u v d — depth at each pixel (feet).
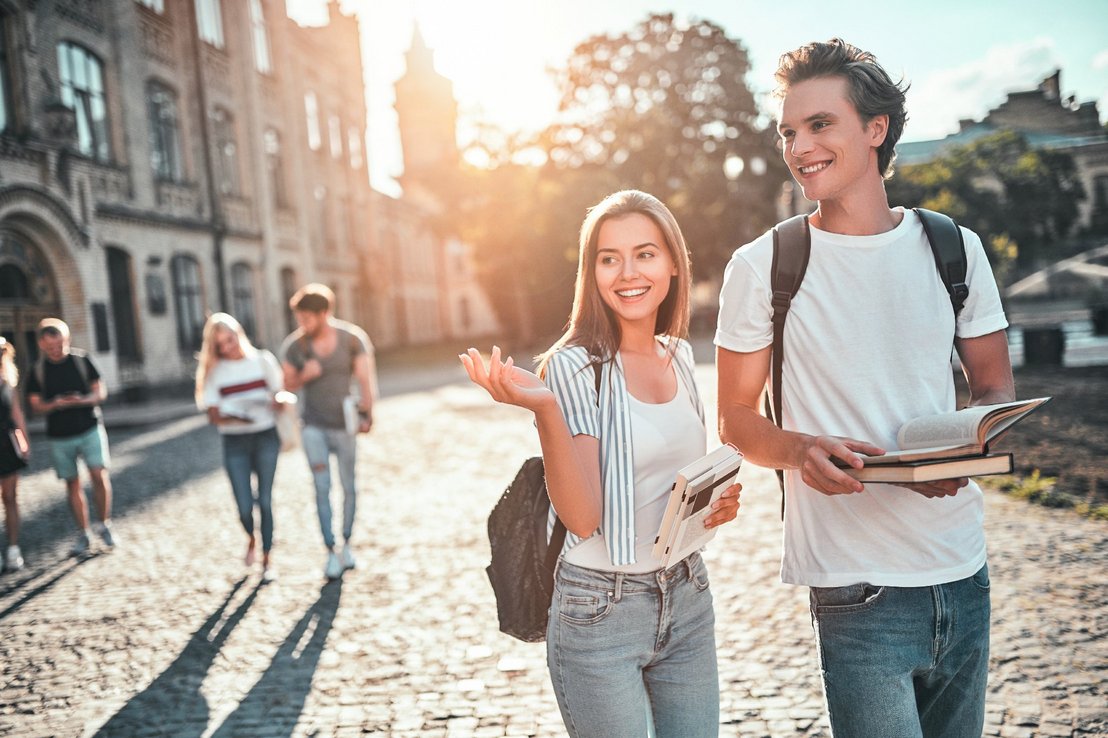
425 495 25.72
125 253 63.82
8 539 19.42
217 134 79.46
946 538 5.50
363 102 123.85
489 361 5.30
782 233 5.78
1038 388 41.39
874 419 5.50
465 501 24.53
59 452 20.39
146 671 12.96
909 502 5.46
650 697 6.45
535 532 6.40
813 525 5.72
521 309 122.42
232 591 16.81
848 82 5.39
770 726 10.16
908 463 4.72
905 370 5.51
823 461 4.99
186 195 72.95
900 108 5.53
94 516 24.82
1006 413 4.68
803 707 10.61
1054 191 123.24
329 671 12.60
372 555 19.01
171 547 20.65
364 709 11.26
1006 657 11.59
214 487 28.40
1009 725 9.80
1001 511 19.51
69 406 20.38
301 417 17.83
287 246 92.73
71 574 18.71
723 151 127.95
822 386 5.62
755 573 16.05
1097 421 31.09
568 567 6.04
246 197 83.51
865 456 4.94
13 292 53.01
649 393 6.24
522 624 6.44
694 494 5.55
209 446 39.27
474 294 188.24
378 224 134.31
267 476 17.76
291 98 96.07
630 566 5.99
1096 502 19.76
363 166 124.36
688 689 6.25
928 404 5.52
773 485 24.08
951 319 5.55
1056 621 12.70
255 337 84.64
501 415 46.78
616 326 6.41
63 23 58.29
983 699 5.89
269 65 92.73
